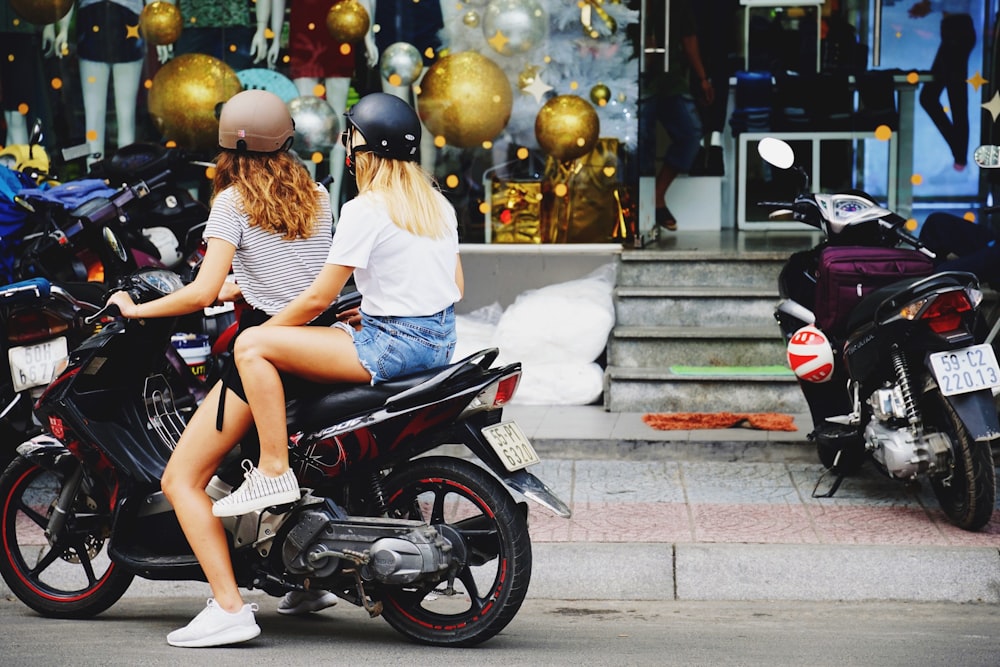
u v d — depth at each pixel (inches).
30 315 243.9
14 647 195.0
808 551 230.5
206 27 383.6
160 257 310.5
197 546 192.5
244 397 189.8
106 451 202.4
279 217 199.3
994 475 237.9
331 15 379.2
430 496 274.2
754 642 196.9
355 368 188.1
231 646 194.1
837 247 264.5
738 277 361.1
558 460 299.0
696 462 295.4
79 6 384.8
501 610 188.2
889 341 240.4
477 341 346.0
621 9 370.0
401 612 195.9
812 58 483.8
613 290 359.6
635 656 187.8
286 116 203.9
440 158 378.9
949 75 497.0
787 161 277.1
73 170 389.1
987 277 263.6
